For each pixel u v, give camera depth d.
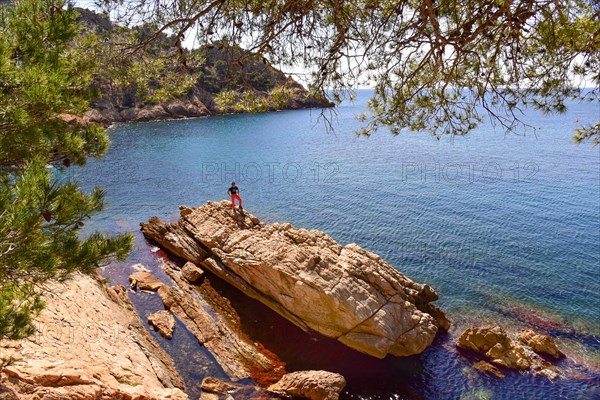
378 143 81.94
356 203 41.41
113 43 6.42
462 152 71.25
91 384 10.66
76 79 6.08
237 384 16.62
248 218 27.80
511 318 22.27
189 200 42.16
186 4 6.67
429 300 22.56
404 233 33.44
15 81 4.93
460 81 7.65
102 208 6.01
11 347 10.56
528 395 16.72
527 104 7.25
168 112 118.19
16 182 4.98
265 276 22.48
